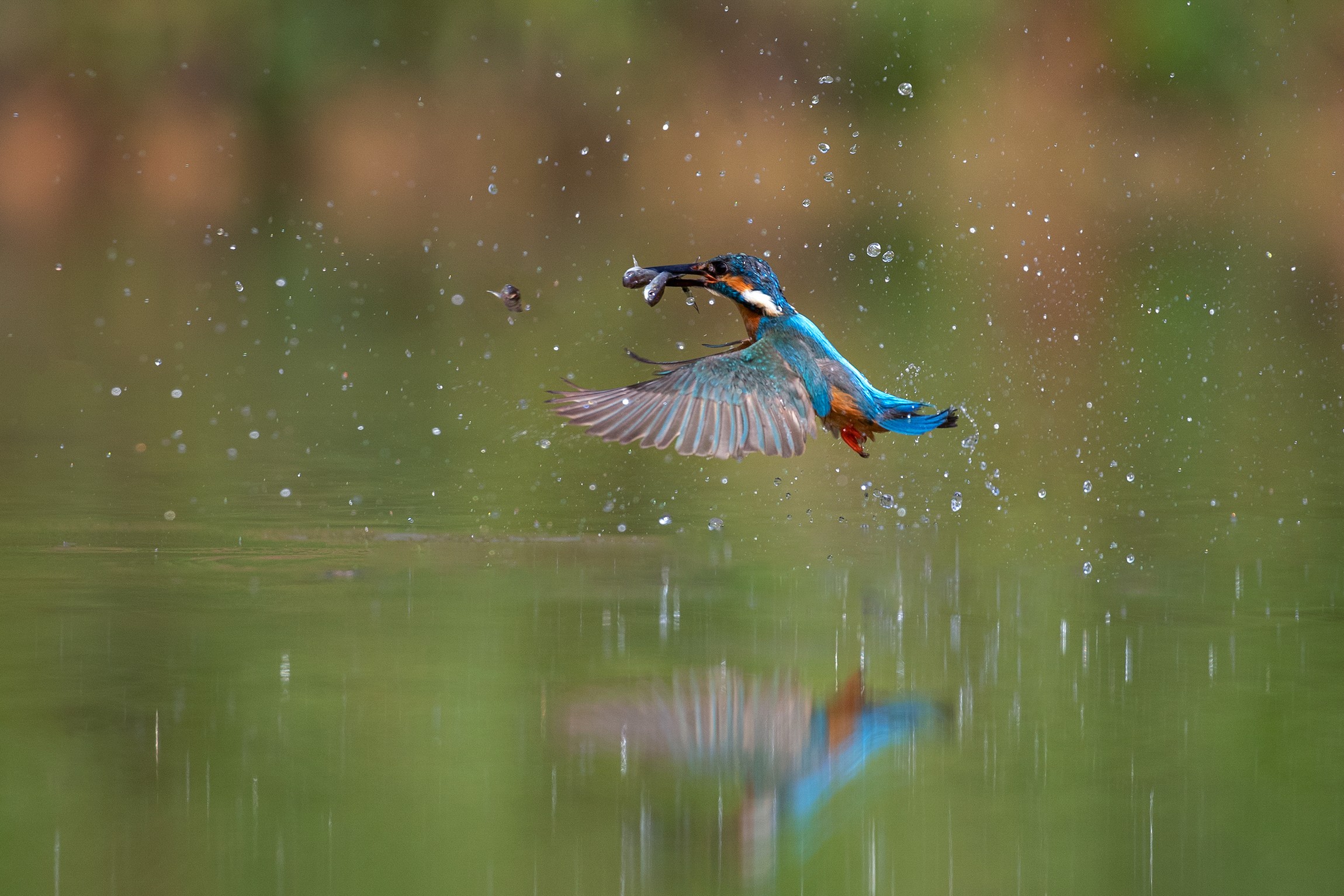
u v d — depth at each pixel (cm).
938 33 3575
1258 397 1839
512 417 1700
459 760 706
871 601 989
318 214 3281
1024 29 3591
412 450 1524
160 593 988
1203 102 3569
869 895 586
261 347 2111
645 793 677
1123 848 622
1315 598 991
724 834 634
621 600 987
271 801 664
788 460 1560
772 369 800
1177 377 1953
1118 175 3491
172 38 3531
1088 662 854
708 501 1341
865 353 2009
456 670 832
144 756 708
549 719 759
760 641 895
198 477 1370
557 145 3653
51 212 3325
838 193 3459
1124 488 1370
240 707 768
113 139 3494
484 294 2525
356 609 959
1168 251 2936
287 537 1153
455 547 1139
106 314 2316
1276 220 3250
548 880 595
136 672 820
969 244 2981
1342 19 3531
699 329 2253
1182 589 1020
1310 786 683
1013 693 805
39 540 1127
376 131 3641
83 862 602
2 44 3438
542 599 984
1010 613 962
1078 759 714
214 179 3534
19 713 757
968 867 609
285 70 3597
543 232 3055
